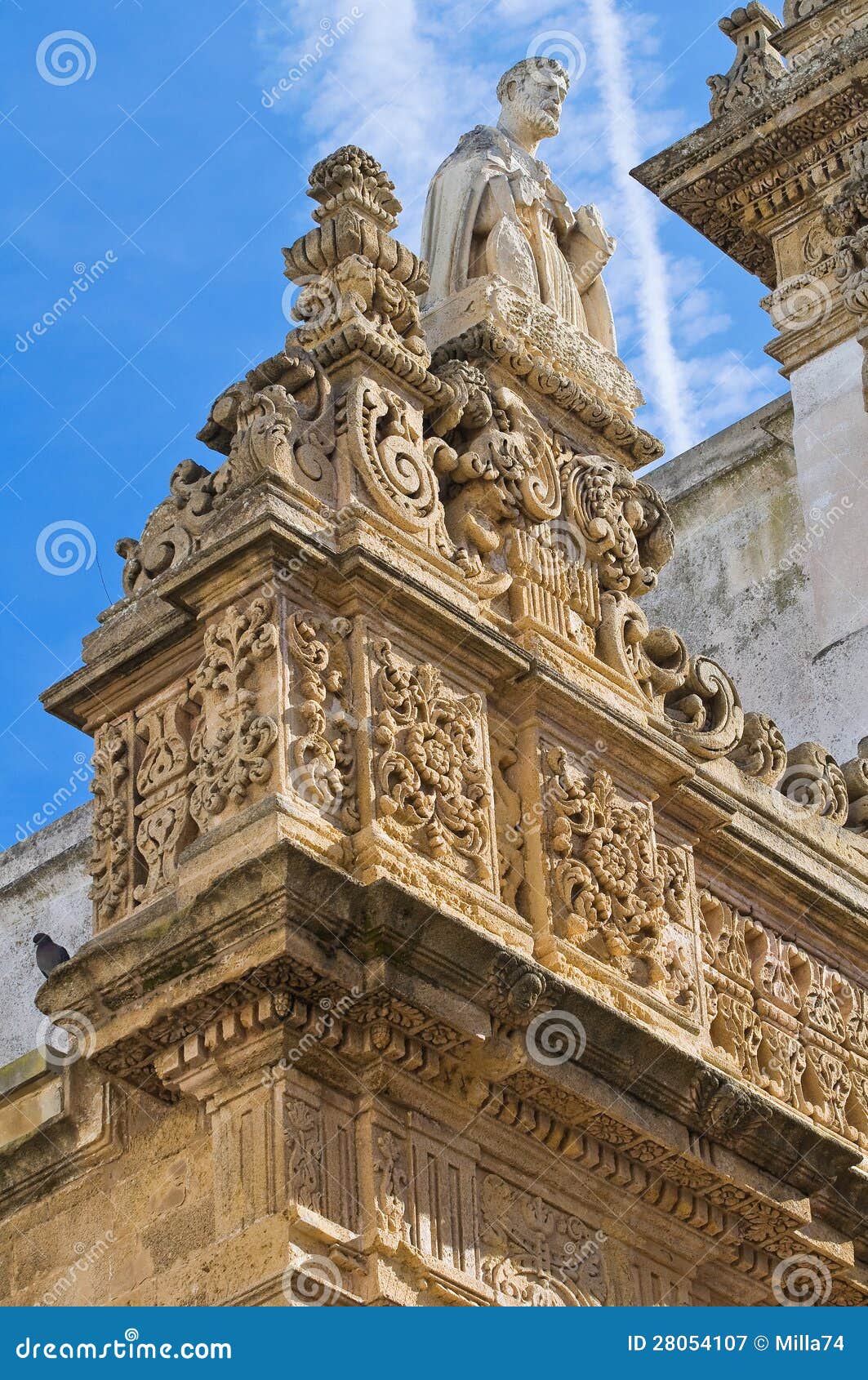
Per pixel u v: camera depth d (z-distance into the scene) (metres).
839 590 19.78
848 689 19.59
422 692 13.48
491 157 15.81
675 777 14.66
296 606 13.20
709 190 20.67
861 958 15.89
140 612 13.72
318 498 13.55
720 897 15.12
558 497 14.80
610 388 15.45
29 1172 13.62
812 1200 14.65
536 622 14.34
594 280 15.90
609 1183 13.72
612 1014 13.43
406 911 12.68
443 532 14.09
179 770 13.27
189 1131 13.04
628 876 14.14
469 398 14.52
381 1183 12.60
